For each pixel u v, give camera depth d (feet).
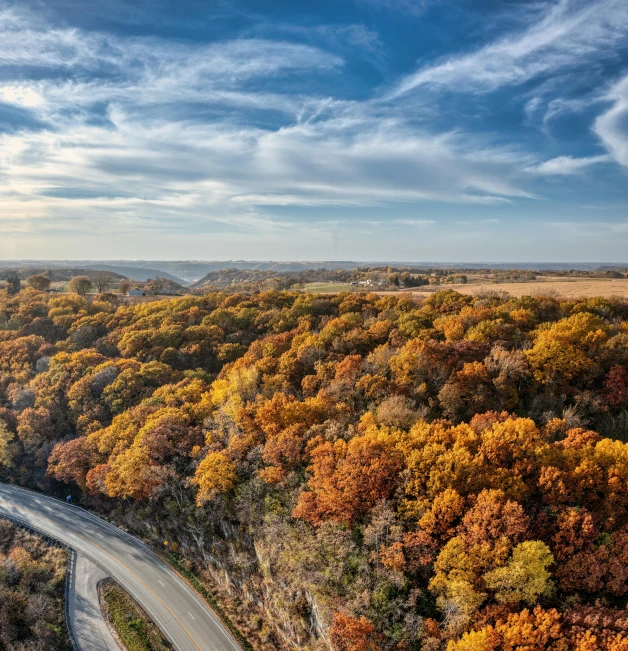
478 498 138.10
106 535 228.22
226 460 199.21
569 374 211.00
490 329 263.08
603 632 109.09
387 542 144.97
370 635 130.31
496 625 117.39
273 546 172.04
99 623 174.81
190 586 193.16
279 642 162.71
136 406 266.16
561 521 132.98
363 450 162.20
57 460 263.90
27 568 198.90
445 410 201.87
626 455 145.89
